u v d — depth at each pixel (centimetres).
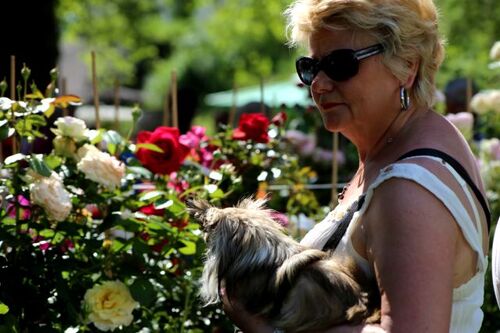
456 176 227
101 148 435
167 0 2609
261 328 226
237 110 1020
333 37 239
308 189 507
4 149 420
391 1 235
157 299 376
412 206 215
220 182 386
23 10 969
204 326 383
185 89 2425
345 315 218
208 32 2516
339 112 243
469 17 1559
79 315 322
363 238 226
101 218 366
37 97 346
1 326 305
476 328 239
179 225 351
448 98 705
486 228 241
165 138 381
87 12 2203
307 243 246
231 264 229
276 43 2477
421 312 207
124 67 2397
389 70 239
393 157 238
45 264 326
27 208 332
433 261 211
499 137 629
